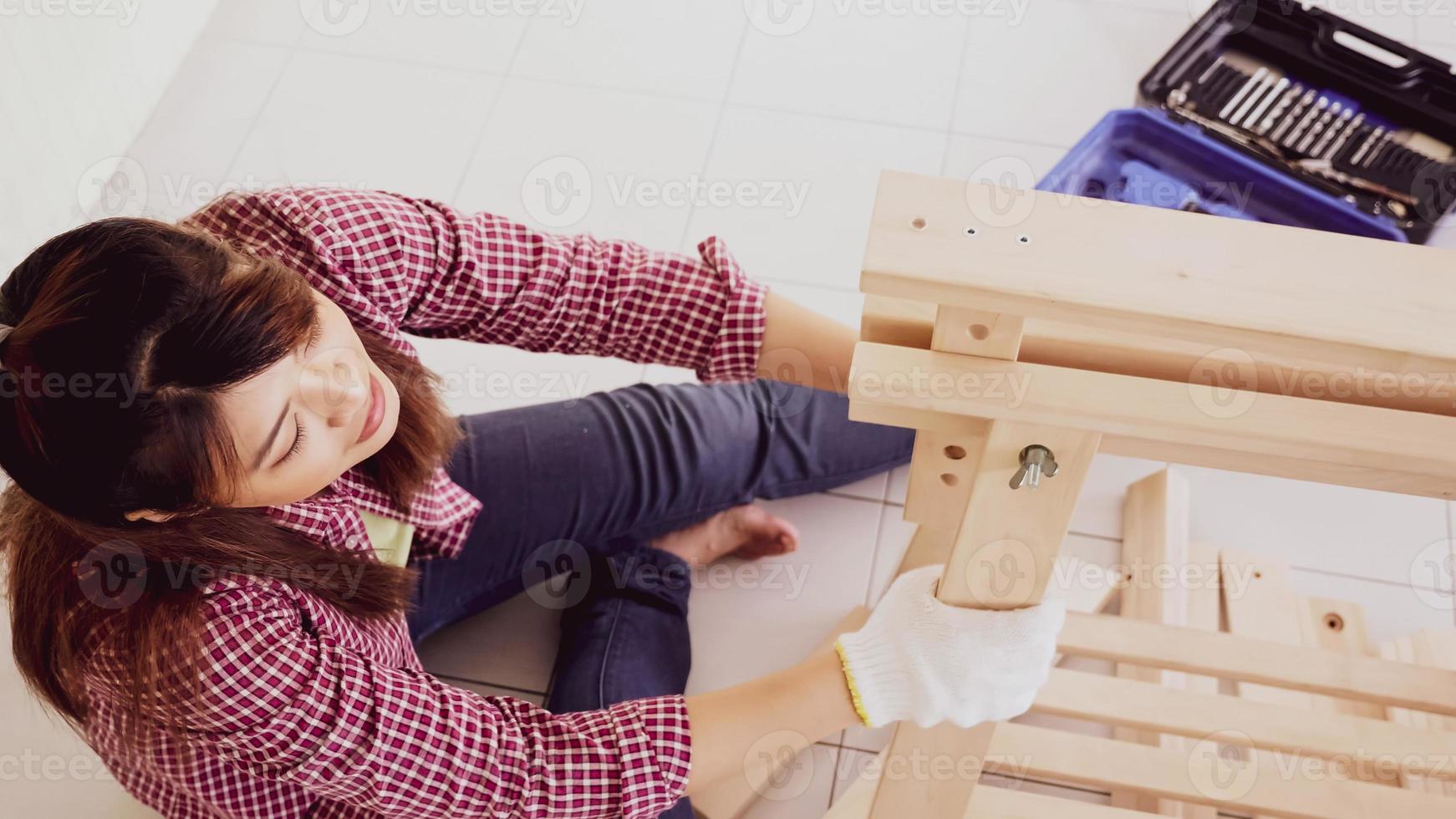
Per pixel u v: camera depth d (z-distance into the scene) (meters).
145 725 0.86
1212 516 1.53
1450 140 1.72
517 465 1.28
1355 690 1.17
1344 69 1.77
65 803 1.29
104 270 0.71
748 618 1.44
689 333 1.09
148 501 0.75
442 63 2.02
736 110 1.95
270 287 0.76
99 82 1.79
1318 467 0.67
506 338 1.12
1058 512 0.73
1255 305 0.58
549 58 2.03
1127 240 0.61
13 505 0.86
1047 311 0.59
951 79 1.99
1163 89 1.78
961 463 0.85
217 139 1.91
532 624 1.43
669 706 0.92
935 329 0.66
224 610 0.84
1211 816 1.27
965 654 0.83
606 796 0.90
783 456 1.40
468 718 0.90
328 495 0.97
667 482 1.32
